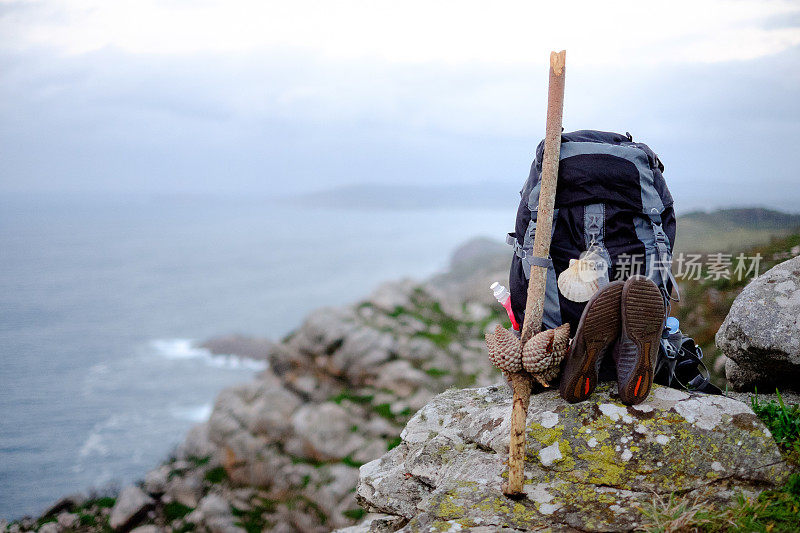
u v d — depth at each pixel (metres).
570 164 3.21
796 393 3.72
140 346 84.50
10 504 34.00
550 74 2.86
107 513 15.70
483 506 2.74
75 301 127.94
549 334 2.77
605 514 2.61
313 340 20.45
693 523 2.50
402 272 163.50
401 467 3.44
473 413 3.59
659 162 3.35
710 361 7.41
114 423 50.12
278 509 15.00
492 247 101.44
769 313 3.51
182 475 16.62
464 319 23.53
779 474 2.75
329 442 16.38
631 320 2.89
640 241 3.18
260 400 18.64
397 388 18.64
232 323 104.56
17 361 76.94
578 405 3.13
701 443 2.88
